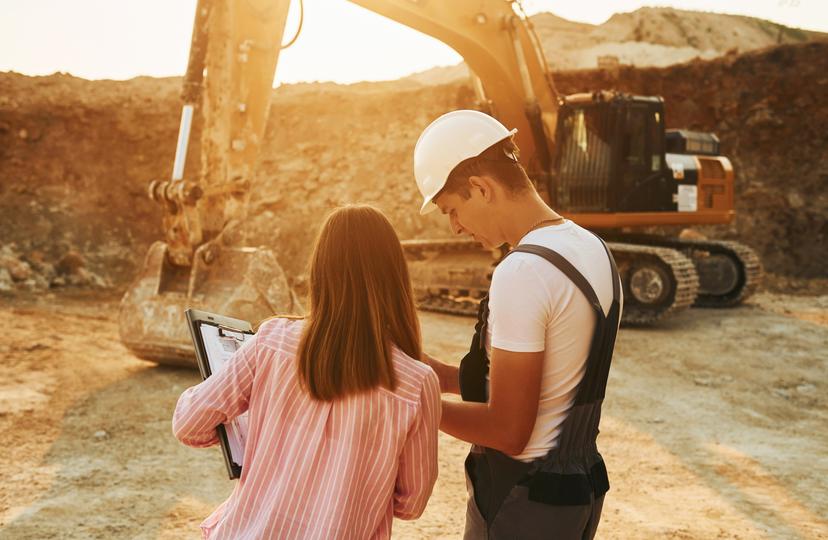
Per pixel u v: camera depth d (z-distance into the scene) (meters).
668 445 6.32
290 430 1.74
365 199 20.27
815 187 20.02
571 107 11.92
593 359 1.83
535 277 1.77
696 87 21.80
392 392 1.72
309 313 1.80
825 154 20.39
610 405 7.55
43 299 14.24
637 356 9.70
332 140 21.64
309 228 19.42
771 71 21.47
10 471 5.17
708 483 5.40
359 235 1.78
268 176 21.03
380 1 9.87
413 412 1.72
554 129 12.37
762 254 19.34
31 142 20.12
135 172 20.22
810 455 6.11
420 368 1.77
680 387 8.33
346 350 1.71
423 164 1.98
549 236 1.85
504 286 1.78
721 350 10.06
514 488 1.85
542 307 1.76
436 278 13.26
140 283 7.93
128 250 18.88
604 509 4.85
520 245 1.85
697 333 11.20
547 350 1.81
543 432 1.86
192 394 1.80
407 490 1.79
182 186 7.59
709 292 14.05
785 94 21.16
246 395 1.80
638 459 5.93
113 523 4.35
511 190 1.92
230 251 7.81
